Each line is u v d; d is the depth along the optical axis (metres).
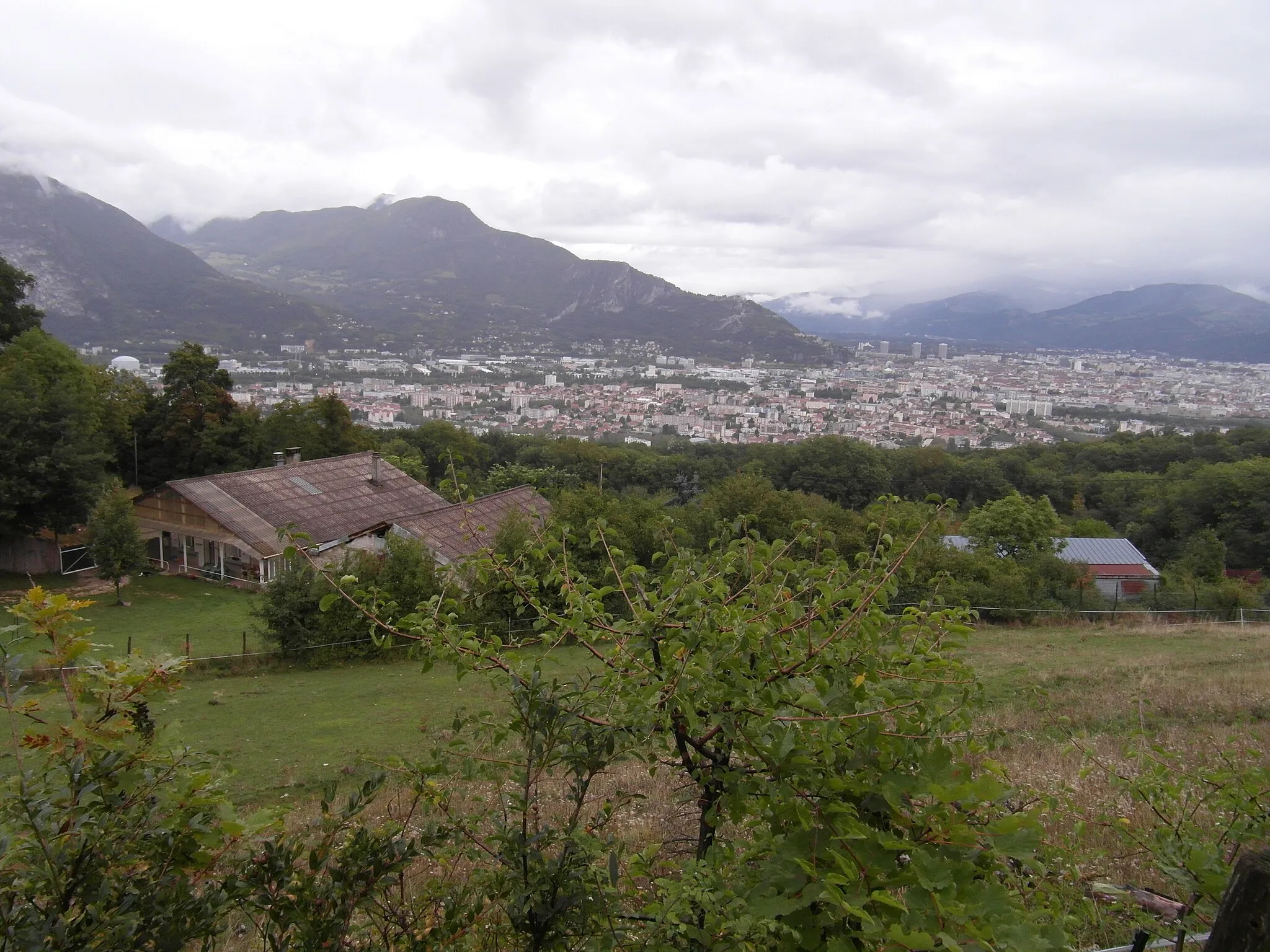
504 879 2.96
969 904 2.06
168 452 39.41
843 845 2.33
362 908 2.95
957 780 2.28
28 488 25.27
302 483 32.34
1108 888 3.82
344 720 14.72
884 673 2.93
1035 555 30.89
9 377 27.72
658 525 3.61
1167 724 11.45
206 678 18.23
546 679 3.21
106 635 21.67
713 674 2.87
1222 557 35.56
